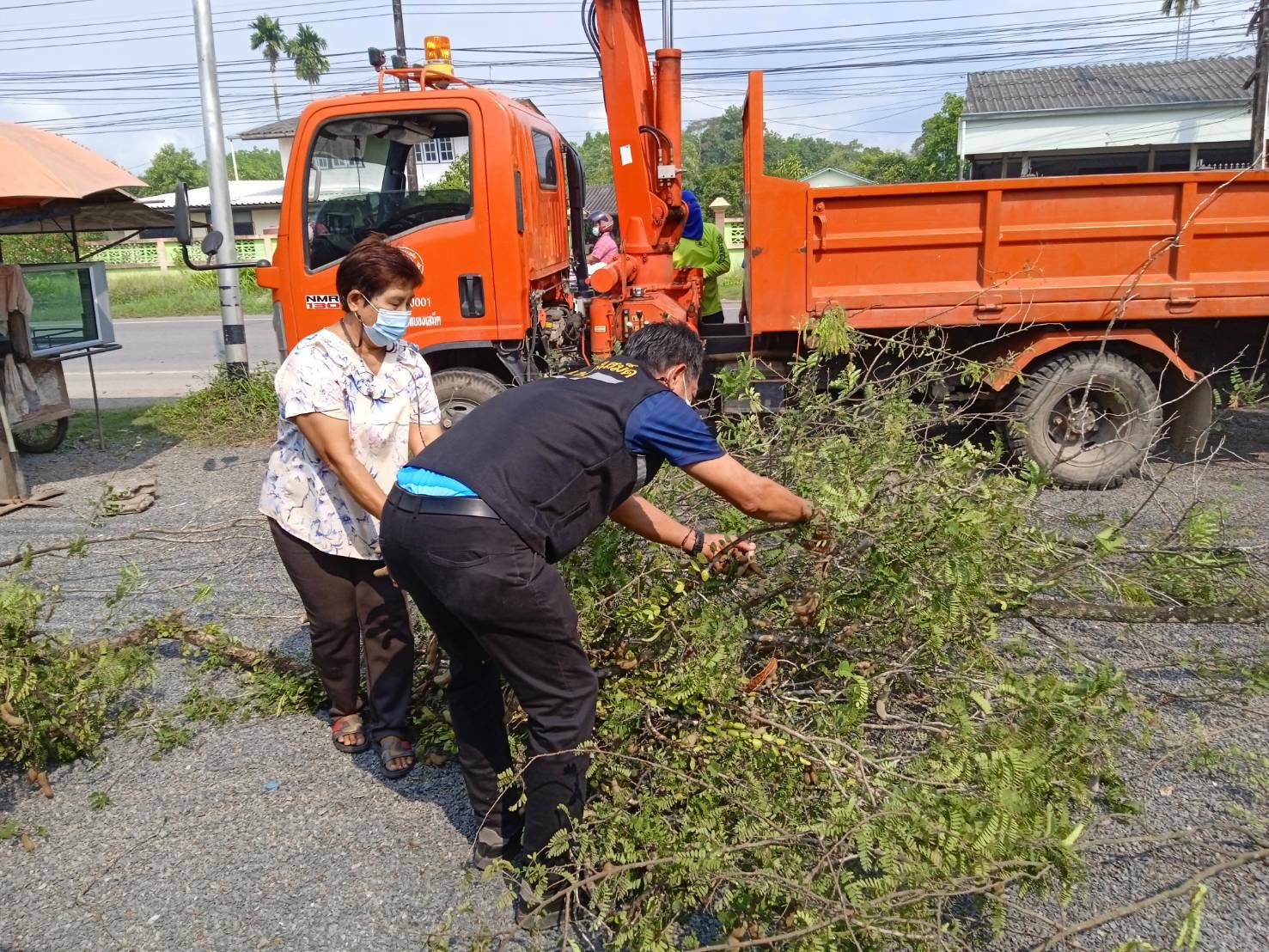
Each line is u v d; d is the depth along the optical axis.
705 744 2.82
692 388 2.74
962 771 2.42
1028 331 6.11
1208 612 3.67
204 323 21.19
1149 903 2.25
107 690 3.86
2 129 6.77
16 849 3.07
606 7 6.23
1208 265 5.91
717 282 7.76
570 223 8.16
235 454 8.30
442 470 2.46
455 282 6.02
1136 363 6.17
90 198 7.42
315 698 3.88
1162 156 28.70
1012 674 2.82
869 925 2.07
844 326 5.21
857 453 3.29
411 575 2.50
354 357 3.12
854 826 2.29
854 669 3.10
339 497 3.22
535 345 6.38
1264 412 8.16
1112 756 2.96
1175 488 6.20
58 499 7.00
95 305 8.44
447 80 6.12
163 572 5.39
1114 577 3.43
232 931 2.68
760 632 3.25
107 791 3.36
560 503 2.45
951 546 2.91
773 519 2.62
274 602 4.88
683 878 2.42
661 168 6.61
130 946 2.63
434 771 3.43
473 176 5.89
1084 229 5.88
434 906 2.76
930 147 42.12
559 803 2.54
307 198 5.93
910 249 5.99
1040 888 2.31
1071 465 6.15
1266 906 2.64
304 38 63.75
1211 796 3.12
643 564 3.21
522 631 2.43
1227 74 29.77
